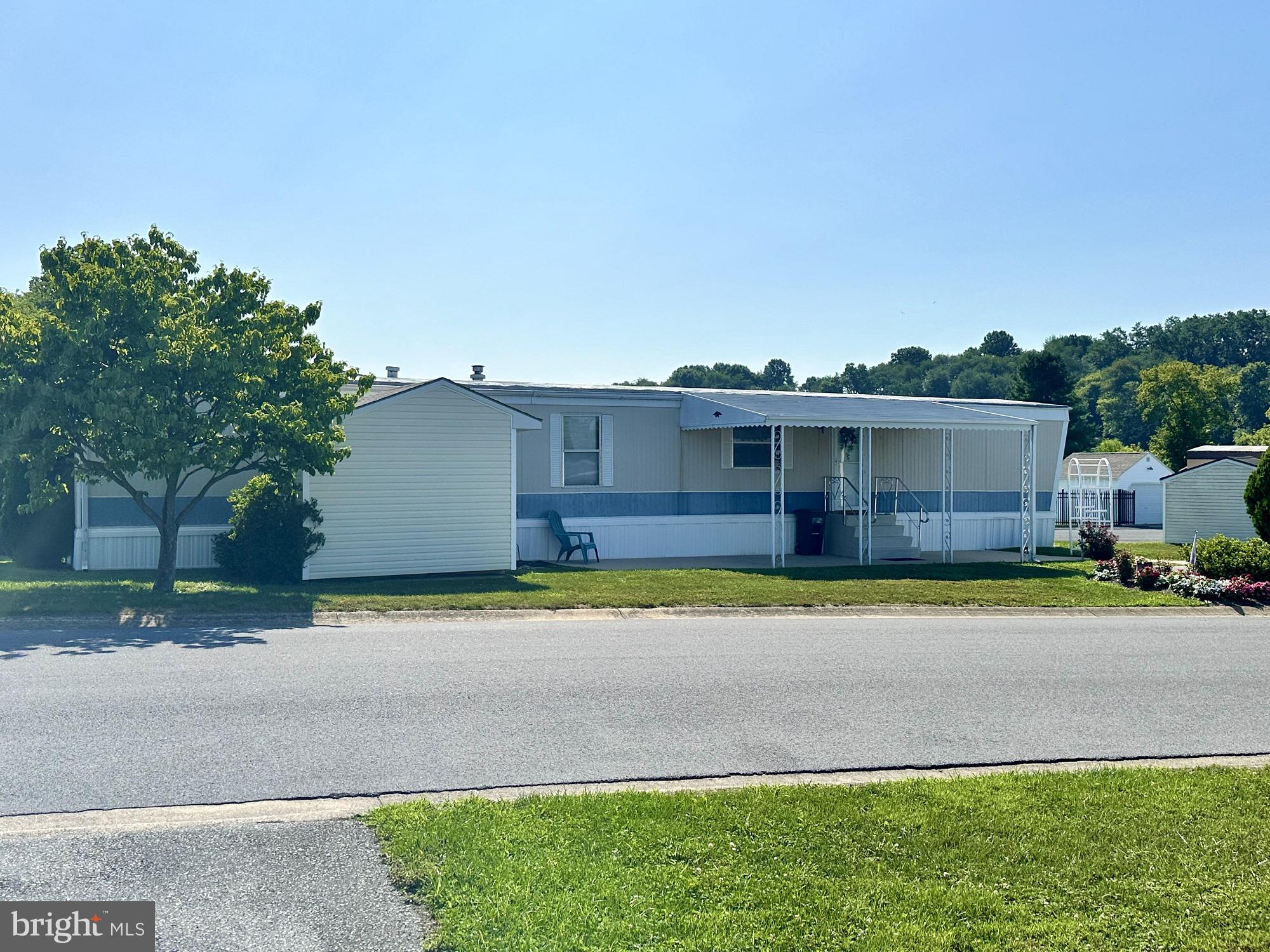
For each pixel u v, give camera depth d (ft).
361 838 17.98
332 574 56.08
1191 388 231.09
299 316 49.01
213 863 16.85
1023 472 76.43
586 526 70.85
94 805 19.13
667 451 73.72
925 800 20.77
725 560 71.77
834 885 16.66
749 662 34.94
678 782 22.02
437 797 20.38
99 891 15.76
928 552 81.20
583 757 23.35
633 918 15.26
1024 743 25.91
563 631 40.60
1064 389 194.80
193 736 23.57
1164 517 110.01
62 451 44.78
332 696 27.73
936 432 84.79
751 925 15.20
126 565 56.75
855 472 81.46
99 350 43.19
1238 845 18.85
